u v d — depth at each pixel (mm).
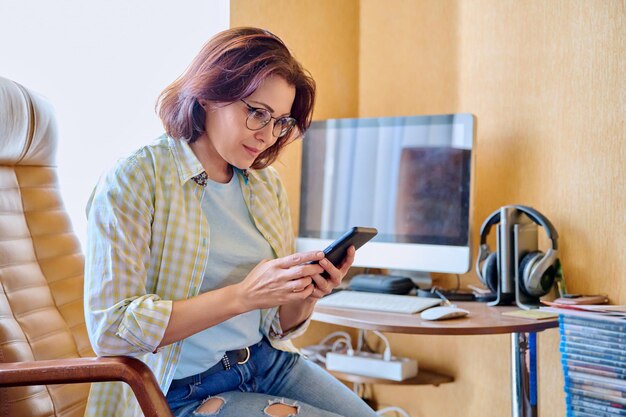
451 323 1634
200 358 1326
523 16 2037
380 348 2461
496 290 1920
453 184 2029
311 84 1406
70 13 2037
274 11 2273
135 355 1257
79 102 2066
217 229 1375
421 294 2033
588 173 1888
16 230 1621
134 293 1236
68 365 1205
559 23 1949
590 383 1565
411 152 2100
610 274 1841
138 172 1281
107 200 1250
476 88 2170
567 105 1934
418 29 2336
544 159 1993
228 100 1269
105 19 2086
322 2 2406
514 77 2066
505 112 2094
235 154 1314
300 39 2344
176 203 1308
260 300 1250
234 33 1318
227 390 1373
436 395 2320
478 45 2160
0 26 1940
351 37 2512
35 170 1732
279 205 1567
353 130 2203
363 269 2340
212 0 2197
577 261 1921
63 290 1676
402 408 2439
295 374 1498
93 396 1357
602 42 1848
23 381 1214
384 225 2139
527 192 2041
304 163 2285
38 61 1998
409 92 2371
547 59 1980
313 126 2271
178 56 2176
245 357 1415
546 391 2006
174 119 1332
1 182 1619
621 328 1501
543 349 2010
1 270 1537
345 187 2211
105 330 1208
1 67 1943
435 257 2049
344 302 1883
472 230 2014
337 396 1486
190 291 1312
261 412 1284
